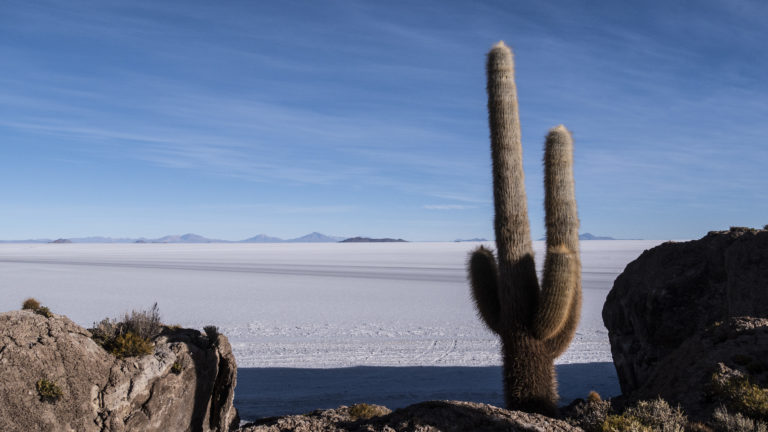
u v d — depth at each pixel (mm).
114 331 8102
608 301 14484
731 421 6699
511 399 9039
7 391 6531
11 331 6898
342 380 16531
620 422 6785
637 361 12977
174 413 7965
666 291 12602
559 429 6492
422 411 6457
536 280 9188
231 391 9109
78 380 7055
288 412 13250
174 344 8336
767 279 11078
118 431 7188
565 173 9148
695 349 9242
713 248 12820
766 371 7941
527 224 9289
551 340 8977
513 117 9375
